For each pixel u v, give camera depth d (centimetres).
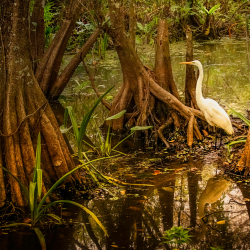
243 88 855
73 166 441
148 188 441
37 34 887
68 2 849
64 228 354
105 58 1326
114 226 356
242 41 1530
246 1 1105
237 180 454
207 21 1505
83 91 941
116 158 550
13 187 386
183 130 624
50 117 430
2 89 403
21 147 401
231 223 353
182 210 384
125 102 655
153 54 1281
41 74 862
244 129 616
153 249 315
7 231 351
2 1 399
